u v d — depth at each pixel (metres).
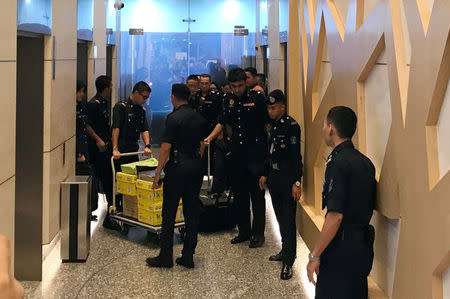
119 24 12.70
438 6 2.30
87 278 4.54
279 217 4.69
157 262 4.85
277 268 4.84
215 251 5.38
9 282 0.62
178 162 4.64
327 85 4.94
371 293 3.43
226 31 13.62
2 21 2.93
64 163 5.73
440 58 2.27
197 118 4.68
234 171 5.55
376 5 3.27
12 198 3.22
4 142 3.02
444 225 2.29
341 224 2.86
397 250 3.05
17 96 4.48
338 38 4.24
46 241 5.14
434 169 2.46
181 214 5.67
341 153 2.88
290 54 6.77
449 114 2.32
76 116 6.41
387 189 3.08
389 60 3.03
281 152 4.60
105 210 7.09
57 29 5.23
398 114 2.90
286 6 8.58
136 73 13.52
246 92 5.38
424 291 2.55
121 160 6.22
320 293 2.93
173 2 13.49
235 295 4.19
